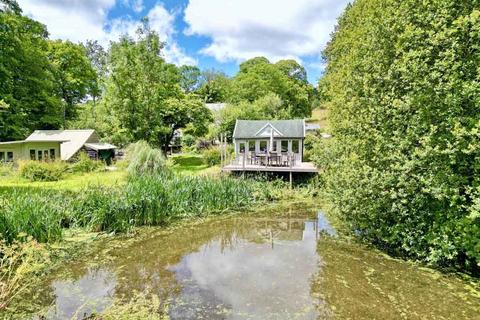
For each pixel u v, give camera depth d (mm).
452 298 4711
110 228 8023
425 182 4891
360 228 7629
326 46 20594
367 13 10594
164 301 4652
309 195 13359
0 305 3938
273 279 5484
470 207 4387
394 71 6184
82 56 29797
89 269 5922
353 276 5570
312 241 7859
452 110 4797
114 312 4289
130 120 20719
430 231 5492
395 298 4730
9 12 19125
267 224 9617
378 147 6238
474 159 4625
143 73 20922
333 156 10758
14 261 4609
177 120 24438
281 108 32969
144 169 13508
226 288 5121
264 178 14891
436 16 5387
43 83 22641
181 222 9484
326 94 17922
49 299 4672
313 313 4312
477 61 4641
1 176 15734
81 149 21906
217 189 11016
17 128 20266
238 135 19766
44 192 9805
